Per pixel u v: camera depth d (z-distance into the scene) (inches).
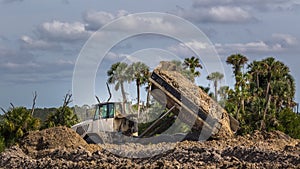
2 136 1824.6
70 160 1135.0
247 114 2417.6
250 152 1028.5
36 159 1162.0
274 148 1154.0
